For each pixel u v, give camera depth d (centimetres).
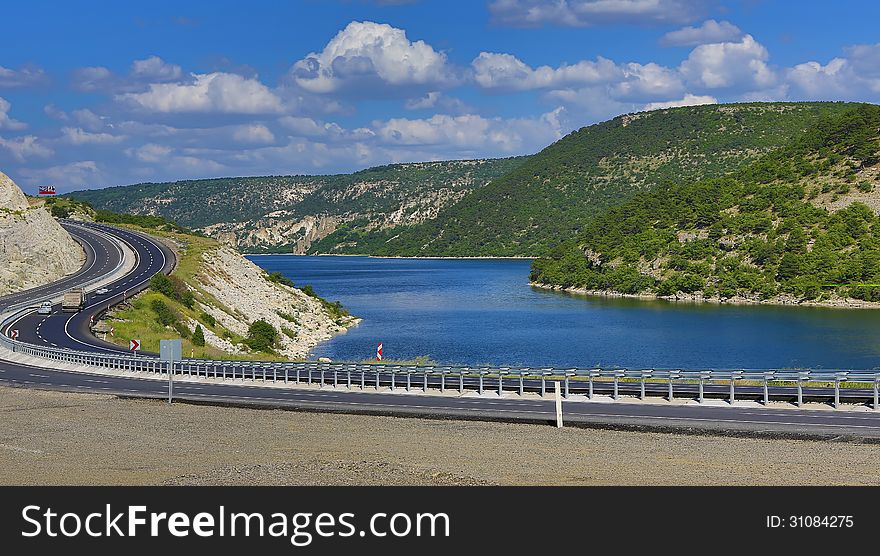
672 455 2858
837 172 19200
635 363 7956
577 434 3244
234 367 5116
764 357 8412
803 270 15575
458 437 3231
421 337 10138
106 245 13662
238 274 12619
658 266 17488
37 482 2597
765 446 2977
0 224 10875
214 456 2941
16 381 5147
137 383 5028
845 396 3788
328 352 9031
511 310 13688
